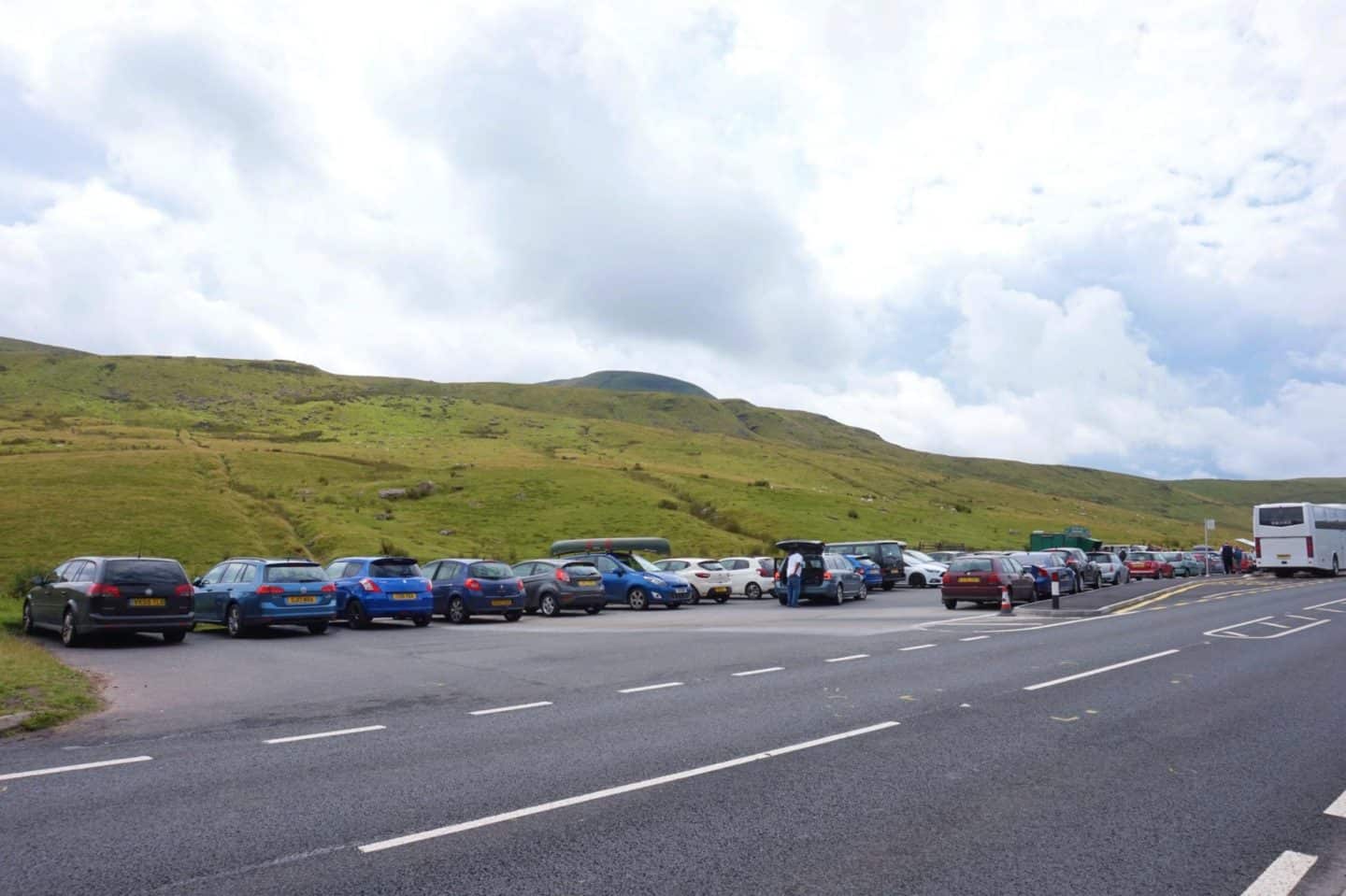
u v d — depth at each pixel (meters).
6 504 61.53
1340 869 5.29
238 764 7.77
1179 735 8.82
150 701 11.22
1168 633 18.89
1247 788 6.98
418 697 11.38
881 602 31.94
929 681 12.27
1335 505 50.69
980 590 26.81
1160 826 6.04
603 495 84.19
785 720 9.55
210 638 20.12
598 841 5.71
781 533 74.12
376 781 7.17
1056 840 5.75
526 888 4.93
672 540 68.94
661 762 7.74
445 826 6.01
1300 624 20.95
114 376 169.88
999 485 180.38
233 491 75.75
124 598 17.83
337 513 69.44
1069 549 37.22
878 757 7.94
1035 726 9.26
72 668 13.48
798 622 22.97
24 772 7.52
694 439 169.25
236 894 4.85
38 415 128.75
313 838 5.77
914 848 5.59
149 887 4.95
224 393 169.75
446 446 127.75
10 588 29.44
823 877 5.10
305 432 136.38
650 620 24.55
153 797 6.73
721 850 5.54
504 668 14.15
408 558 23.92
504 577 25.17
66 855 5.46
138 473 77.44
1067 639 17.84
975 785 7.04
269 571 20.62
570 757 7.96
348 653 16.70
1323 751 8.18
